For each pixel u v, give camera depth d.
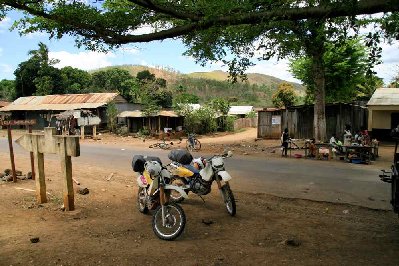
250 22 5.91
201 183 7.46
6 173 10.91
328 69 24.42
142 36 6.61
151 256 4.86
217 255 4.92
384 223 6.63
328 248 5.26
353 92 31.30
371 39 5.54
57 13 6.54
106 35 6.71
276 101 53.62
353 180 10.96
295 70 25.09
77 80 58.78
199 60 7.43
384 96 26.30
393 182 6.14
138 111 36.94
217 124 43.16
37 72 53.09
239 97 122.62
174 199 7.98
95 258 4.75
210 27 6.12
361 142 16.73
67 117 30.73
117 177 11.08
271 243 5.45
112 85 57.97
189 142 21.02
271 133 29.16
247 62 7.19
